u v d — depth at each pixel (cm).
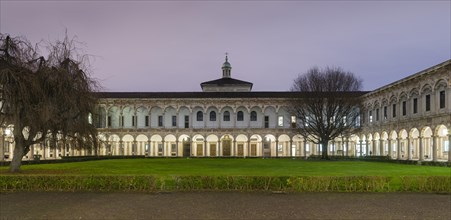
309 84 7488
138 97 9488
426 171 3828
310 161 6619
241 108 9588
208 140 9731
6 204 2092
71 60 3203
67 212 1880
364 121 8406
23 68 3017
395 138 7256
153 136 9725
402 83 6469
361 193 2502
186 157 8844
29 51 3125
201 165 5184
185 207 2002
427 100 5759
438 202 2183
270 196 2362
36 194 2436
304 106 7494
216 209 1950
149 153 9538
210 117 9612
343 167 4650
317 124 7325
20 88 2936
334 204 2106
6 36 3061
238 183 2594
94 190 2584
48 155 8262
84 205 2061
